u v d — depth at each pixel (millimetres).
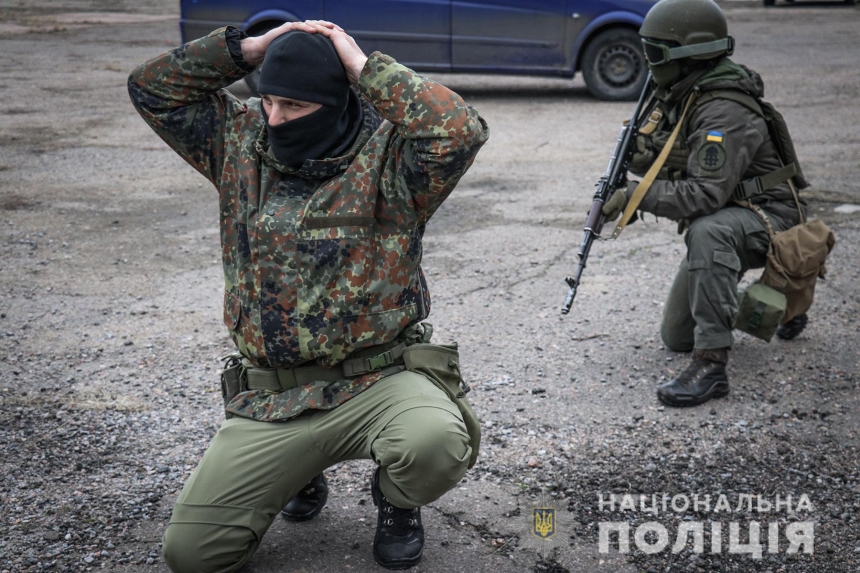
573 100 11148
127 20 19906
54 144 8578
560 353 4070
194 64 2268
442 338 4234
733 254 3510
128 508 2793
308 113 2121
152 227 6074
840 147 8383
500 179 7484
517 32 10648
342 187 2172
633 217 3672
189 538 2217
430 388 2266
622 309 4621
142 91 2303
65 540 2613
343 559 2527
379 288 2207
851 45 15695
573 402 3584
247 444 2271
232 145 2301
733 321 3551
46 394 3621
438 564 2518
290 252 2168
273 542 2613
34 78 12211
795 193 3711
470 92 11812
